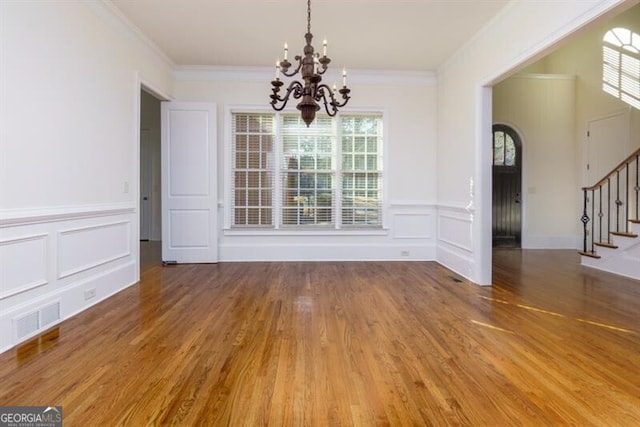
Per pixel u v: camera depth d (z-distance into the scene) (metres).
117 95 3.54
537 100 6.50
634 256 4.29
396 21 3.65
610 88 5.71
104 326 2.65
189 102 4.93
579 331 2.59
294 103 5.20
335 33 3.94
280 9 3.42
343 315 2.92
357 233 5.28
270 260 5.23
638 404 1.70
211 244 5.02
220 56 4.63
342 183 5.32
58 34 2.70
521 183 6.55
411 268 4.77
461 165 4.39
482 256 3.91
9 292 2.28
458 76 4.47
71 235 2.86
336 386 1.85
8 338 2.26
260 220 5.24
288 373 1.98
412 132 5.29
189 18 3.60
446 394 1.79
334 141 5.29
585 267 4.89
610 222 5.66
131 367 2.03
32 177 2.46
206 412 1.63
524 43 3.10
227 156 5.14
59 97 2.72
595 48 5.98
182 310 3.03
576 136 6.45
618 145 5.59
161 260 5.22
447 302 3.29
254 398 1.74
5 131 2.25
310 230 5.24
